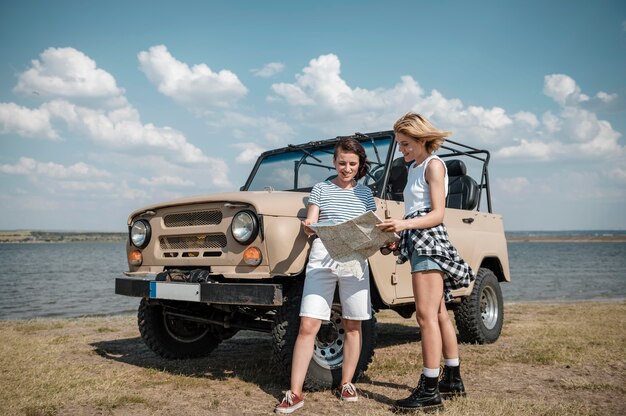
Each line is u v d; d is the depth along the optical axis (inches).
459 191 234.4
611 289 765.3
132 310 510.3
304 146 209.8
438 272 121.0
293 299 140.9
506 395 139.0
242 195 145.5
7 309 525.0
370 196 137.9
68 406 125.0
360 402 131.3
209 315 177.6
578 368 172.1
